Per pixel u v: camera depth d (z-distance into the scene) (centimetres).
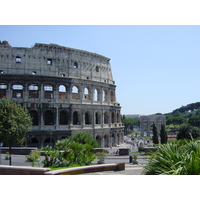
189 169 1873
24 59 9350
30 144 8844
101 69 11975
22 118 6425
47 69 9694
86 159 4506
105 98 12244
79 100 10319
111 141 11744
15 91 9606
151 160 2253
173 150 2266
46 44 9769
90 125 10556
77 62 10662
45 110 9225
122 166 3969
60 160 4181
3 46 9150
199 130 10250
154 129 12362
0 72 9131
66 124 9981
